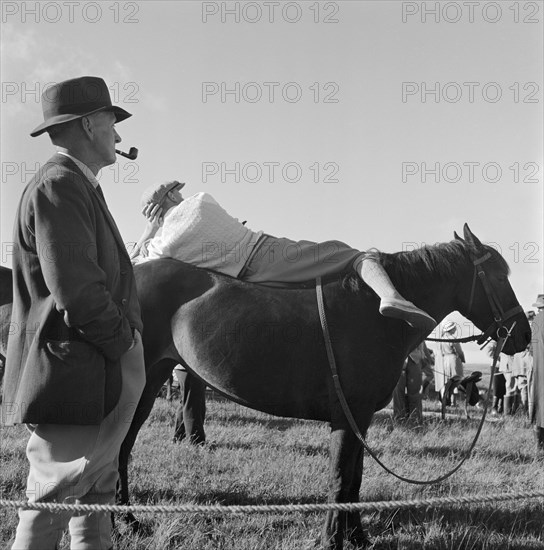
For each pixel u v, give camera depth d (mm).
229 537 4488
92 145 3156
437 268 4863
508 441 9188
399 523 4996
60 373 2752
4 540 4254
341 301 4566
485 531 4809
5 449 7000
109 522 3104
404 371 10656
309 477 6262
